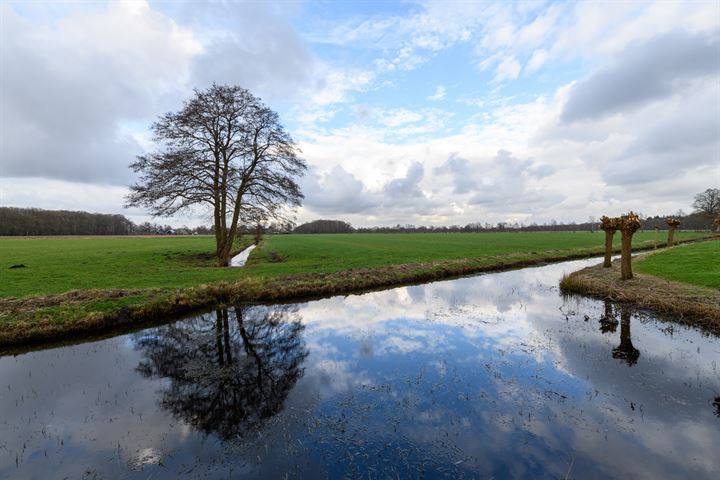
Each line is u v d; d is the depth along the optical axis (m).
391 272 22.14
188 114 22.91
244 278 18.20
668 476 4.46
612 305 13.60
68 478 4.70
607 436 5.33
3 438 5.62
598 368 7.80
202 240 68.00
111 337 11.08
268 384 7.48
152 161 23.45
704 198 76.50
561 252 36.50
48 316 11.41
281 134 25.38
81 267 23.36
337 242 61.62
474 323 11.71
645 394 6.59
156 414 6.32
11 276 19.19
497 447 5.13
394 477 4.56
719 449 4.98
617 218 21.55
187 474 4.74
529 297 16.03
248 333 11.34
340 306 14.95
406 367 8.15
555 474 4.54
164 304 13.50
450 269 24.42
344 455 5.04
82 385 7.62
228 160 25.23
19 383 7.74
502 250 39.66
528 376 7.50
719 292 12.41
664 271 17.58
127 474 4.75
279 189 26.00
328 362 8.64
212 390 7.29
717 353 8.59
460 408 6.25
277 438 5.49
